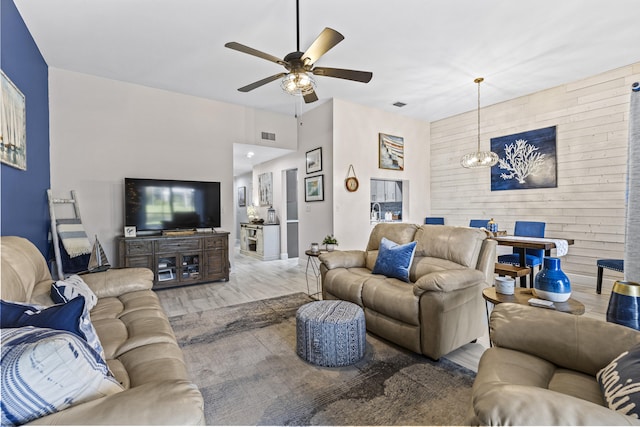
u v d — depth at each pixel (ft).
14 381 2.14
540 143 14.46
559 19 8.95
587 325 3.81
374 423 4.83
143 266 12.64
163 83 13.47
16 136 7.91
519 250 11.78
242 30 9.46
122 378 3.83
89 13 8.57
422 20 8.97
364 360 6.81
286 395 5.56
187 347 7.52
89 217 12.56
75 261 11.25
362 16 8.77
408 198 18.98
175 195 14.02
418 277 8.50
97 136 12.71
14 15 8.07
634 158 5.00
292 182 22.09
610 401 2.71
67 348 2.40
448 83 13.57
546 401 2.29
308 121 17.56
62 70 12.01
